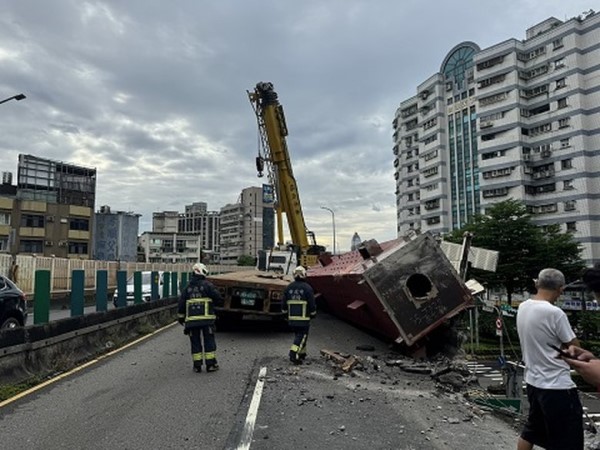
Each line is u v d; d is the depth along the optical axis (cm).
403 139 8906
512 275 3281
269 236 15362
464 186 7531
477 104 6719
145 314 1306
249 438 471
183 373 763
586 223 5566
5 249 5600
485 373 1463
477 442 499
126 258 7625
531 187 6156
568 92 5856
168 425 508
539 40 6225
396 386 727
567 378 353
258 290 1162
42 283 800
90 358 891
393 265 887
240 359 877
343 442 472
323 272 1518
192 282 796
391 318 871
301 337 845
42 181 6206
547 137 6047
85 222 6362
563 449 343
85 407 575
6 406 579
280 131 2262
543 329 359
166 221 15300
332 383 712
